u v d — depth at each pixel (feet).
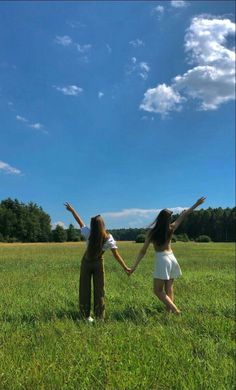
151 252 107.76
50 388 13.85
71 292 31.58
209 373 16.06
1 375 14.15
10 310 23.98
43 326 20.34
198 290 36.22
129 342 18.48
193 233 424.46
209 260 83.66
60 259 69.72
